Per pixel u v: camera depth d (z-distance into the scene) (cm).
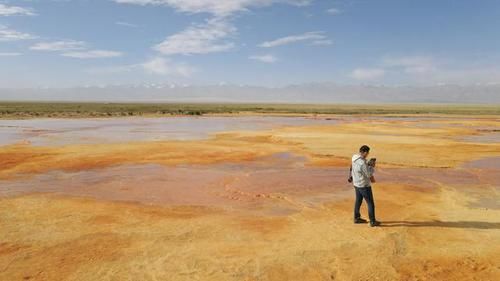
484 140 2848
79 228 874
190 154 2062
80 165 1719
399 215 984
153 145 2416
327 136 2977
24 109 7725
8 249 750
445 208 1053
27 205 1065
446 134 3275
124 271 656
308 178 1474
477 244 785
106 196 1180
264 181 1416
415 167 1723
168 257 715
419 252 744
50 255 722
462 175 1542
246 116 6962
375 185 1348
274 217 970
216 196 1191
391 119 5991
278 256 721
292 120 5662
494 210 1034
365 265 686
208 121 5338
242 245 775
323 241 798
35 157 1909
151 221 929
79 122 4894
